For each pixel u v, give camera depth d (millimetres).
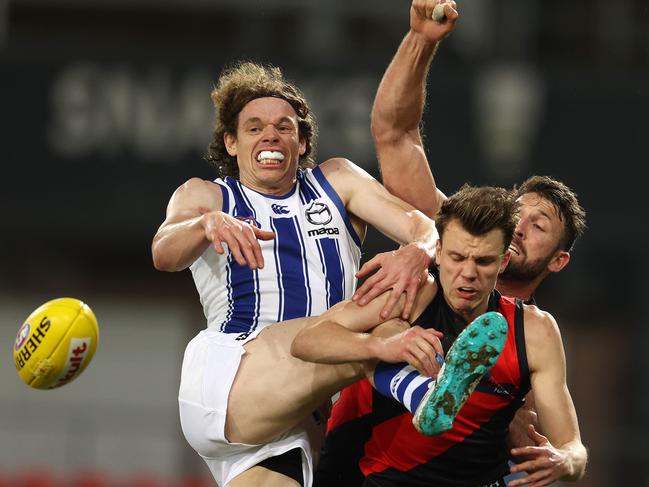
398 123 19234
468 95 44281
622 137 44562
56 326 17875
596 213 44688
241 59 44656
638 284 46594
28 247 51250
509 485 16500
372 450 17156
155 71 44906
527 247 18844
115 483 46312
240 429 17203
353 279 18406
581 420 48125
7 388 51625
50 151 44875
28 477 46375
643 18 48562
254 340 17312
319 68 44312
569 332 48938
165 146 44781
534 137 44344
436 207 19516
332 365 16547
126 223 44969
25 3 50344
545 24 47969
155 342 52344
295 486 17500
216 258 17922
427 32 18469
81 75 44906
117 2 50719
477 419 16484
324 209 18328
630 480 41062
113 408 50719
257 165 18062
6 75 44906
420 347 15148
